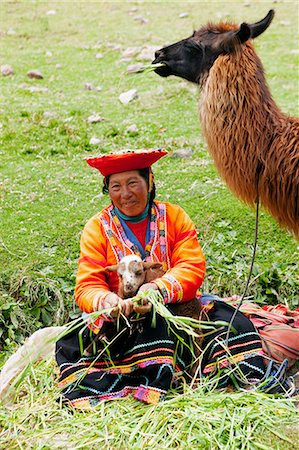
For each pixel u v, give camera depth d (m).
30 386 4.01
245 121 4.39
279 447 3.35
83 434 3.53
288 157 4.30
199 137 7.88
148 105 9.01
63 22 12.85
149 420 3.58
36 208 6.21
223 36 4.61
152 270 3.93
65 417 3.73
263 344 4.26
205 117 4.56
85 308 3.92
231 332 4.06
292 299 5.38
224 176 4.58
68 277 5.40
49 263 5.49
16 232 5.82
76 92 9.52
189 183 6.67
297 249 5.74
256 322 4.58
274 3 13.54
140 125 8.29
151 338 3.85
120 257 4.05
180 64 4.90
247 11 12.97
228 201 6.25
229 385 4.00
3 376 4.21
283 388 3.88
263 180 4.41
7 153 7.48
